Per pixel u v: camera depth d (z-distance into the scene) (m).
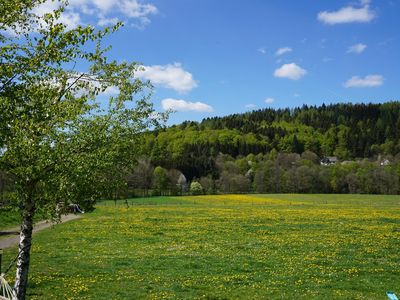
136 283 21.83
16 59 10.90
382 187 156.50
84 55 11.77
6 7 10.85
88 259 28.22
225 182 164.50
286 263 26.94
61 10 11.50
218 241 36.66
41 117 11.30
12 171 13.74
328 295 19.86
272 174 166.62
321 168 169.88
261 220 55.34
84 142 14.88
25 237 15.25
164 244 35.12
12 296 14.15
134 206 88.88
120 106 16.92
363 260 28.16
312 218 58.19
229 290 20.64
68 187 14.16
